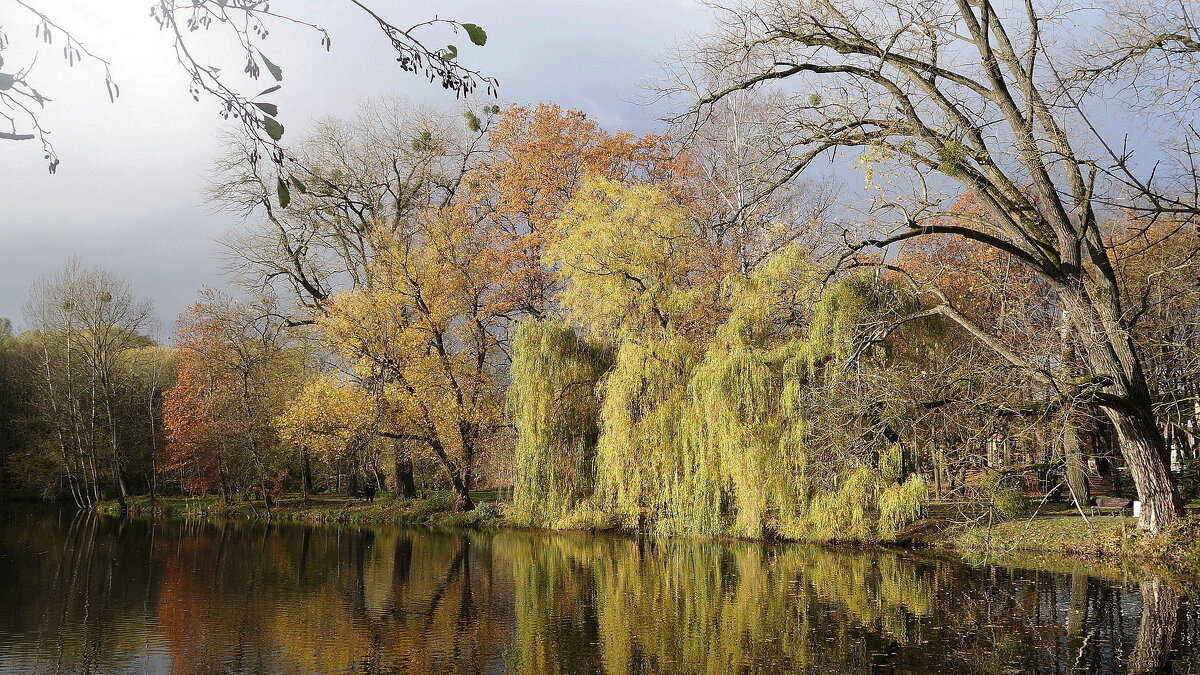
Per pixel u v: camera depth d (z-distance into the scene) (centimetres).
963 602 1408
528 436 2672
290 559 2144
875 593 1510
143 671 1114
